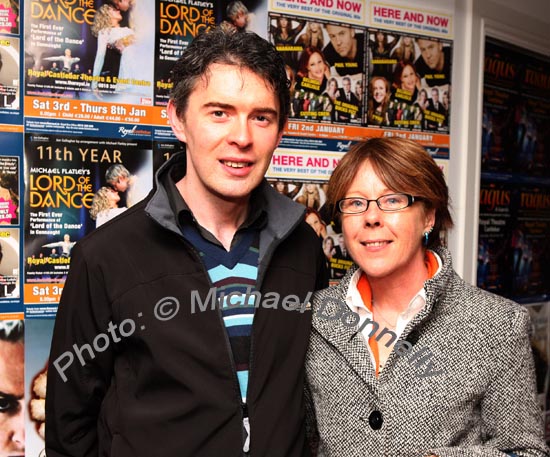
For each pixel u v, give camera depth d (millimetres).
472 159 1986
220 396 979
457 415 968
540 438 968
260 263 1065
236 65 953
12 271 1416
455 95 1938
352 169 1040
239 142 955
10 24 1380
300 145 1703
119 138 1498
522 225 2182
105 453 1050
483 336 982
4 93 1387
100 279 1012
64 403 1068
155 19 1513
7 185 1403
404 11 1825
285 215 1116
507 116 2113
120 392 1030
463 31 1934
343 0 1730
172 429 976
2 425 1422
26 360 1437
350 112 1765
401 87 1840
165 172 1100
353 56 1759
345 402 1021
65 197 1455
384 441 970
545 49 2217
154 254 1029
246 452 990
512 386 966
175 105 1032
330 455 1040
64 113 1441
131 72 1498
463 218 1972
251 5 1613
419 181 1011
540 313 2250
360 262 1035
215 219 1066
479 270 2057
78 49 1444
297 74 1682
